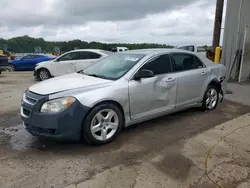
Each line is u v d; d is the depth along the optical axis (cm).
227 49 933
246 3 930
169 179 265
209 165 294
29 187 251
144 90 387
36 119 322
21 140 372
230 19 912
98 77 391
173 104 441
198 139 373
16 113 517
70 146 348
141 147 346
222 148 340
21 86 878
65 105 319
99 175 273
